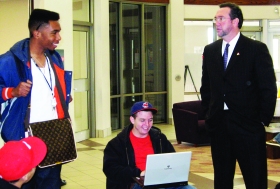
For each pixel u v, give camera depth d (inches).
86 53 378.3
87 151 327.6
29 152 96.0
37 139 103.0
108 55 388.8
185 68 495.8
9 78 124.6
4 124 125.0
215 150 160.1
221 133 157.4
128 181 143.5
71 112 341.1
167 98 468.4
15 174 93.0
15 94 119.4
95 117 384.5
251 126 153.5
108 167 146.3
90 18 379.9
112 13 423.2
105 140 371.2
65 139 128.6
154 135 153.3
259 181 154.9
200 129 343.9
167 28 462.9
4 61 124.3
